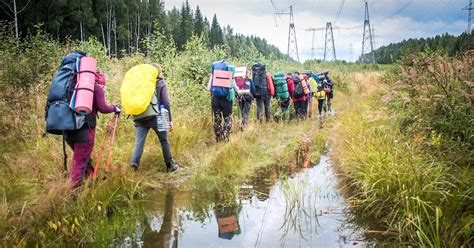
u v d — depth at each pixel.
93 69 4.34
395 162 4.59
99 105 4.50
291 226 3.90
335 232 3.72
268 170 6.21
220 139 7.80
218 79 7.56
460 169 4.29
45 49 9.91
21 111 7.24
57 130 4.30
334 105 17.50
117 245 3.47
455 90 5.90
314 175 5.81
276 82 11.49
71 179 4.39
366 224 3.88
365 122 7.60
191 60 11.42
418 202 3.51
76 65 4.32
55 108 4.14
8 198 4.34
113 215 4.20
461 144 4.98
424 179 4.03
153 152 6.31
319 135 9.15
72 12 49.66
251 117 11.39
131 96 5.16
